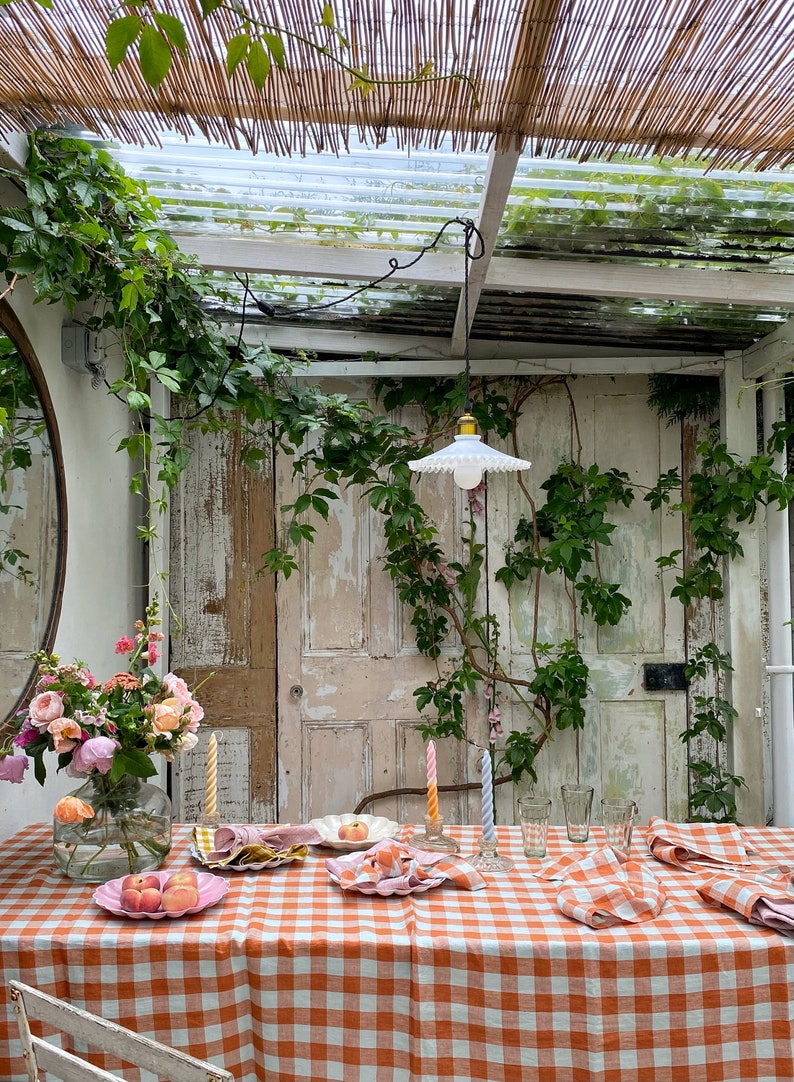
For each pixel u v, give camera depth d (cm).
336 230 263
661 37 154
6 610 211
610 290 273
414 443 366
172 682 213
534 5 146
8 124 187
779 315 319
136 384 260
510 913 186
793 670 351
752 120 176
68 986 172
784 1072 173
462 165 221
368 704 367
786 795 349
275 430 367
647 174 221
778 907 179
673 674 369
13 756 200
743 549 357
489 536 371
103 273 231
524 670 370
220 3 97
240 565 367
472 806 365
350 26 152
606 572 372
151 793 209
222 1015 173
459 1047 172
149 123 185
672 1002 172
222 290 318
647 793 368
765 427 357
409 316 341
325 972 174
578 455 372
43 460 237
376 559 370
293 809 364
